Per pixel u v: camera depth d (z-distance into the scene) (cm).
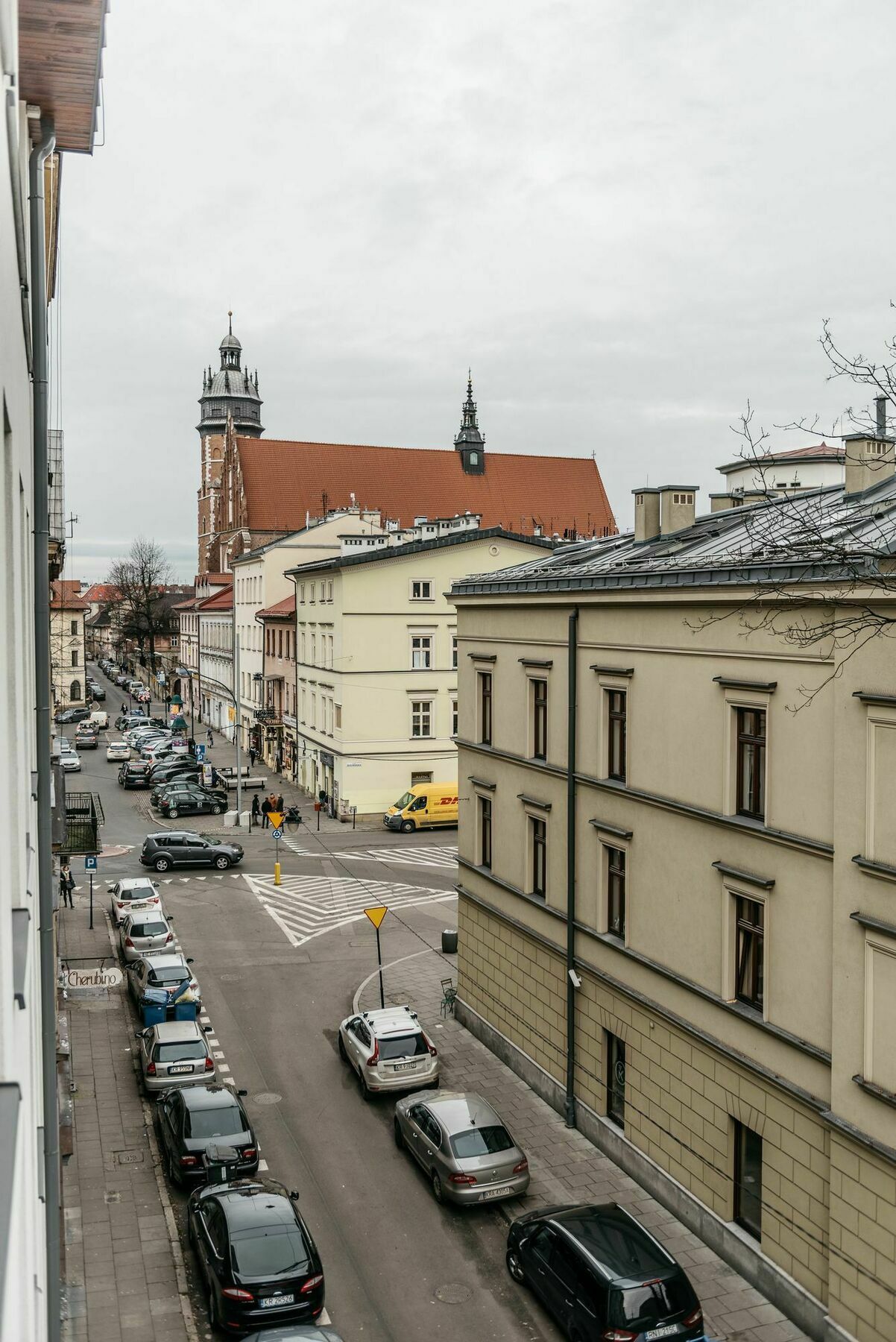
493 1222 1708
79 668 11188
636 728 1800
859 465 1634
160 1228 1675
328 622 5447
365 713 5278
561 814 2073
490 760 2405
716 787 1584
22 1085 447
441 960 3156
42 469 1147
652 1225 1664
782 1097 1438
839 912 1312
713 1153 1596
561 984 2072
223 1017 2666
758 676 1487
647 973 1772
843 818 1305
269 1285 1377
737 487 3119
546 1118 2064
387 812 5234
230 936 3369
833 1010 1322
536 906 2173
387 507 8756
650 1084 1767
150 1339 1394
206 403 10944
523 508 9181
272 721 6706
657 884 1745
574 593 1955
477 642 2453
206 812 5494
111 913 3525
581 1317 1350
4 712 432
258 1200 1523
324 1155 1939
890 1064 1240
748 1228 1545
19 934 541
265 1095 2200
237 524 8694
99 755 7694
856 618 1232
